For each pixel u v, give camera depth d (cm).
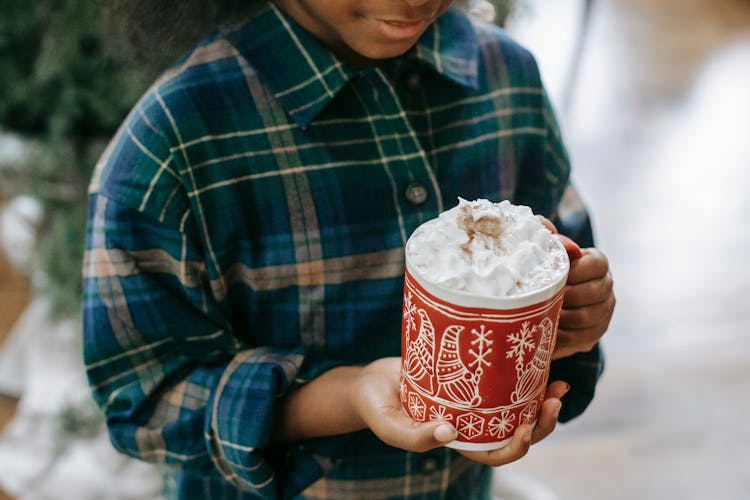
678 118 277
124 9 73
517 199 80
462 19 76
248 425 65
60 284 141
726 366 191
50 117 128
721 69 304
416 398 54
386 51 62
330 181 68
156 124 66
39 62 120
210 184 66
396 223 70
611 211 237
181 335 70
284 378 67
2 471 152
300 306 71
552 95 281
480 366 50
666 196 243
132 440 71
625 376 188
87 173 128
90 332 70
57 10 116
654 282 214
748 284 215
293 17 67
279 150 67
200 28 74
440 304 48
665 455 172
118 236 67
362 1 58
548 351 52
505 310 47
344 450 76
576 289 64
